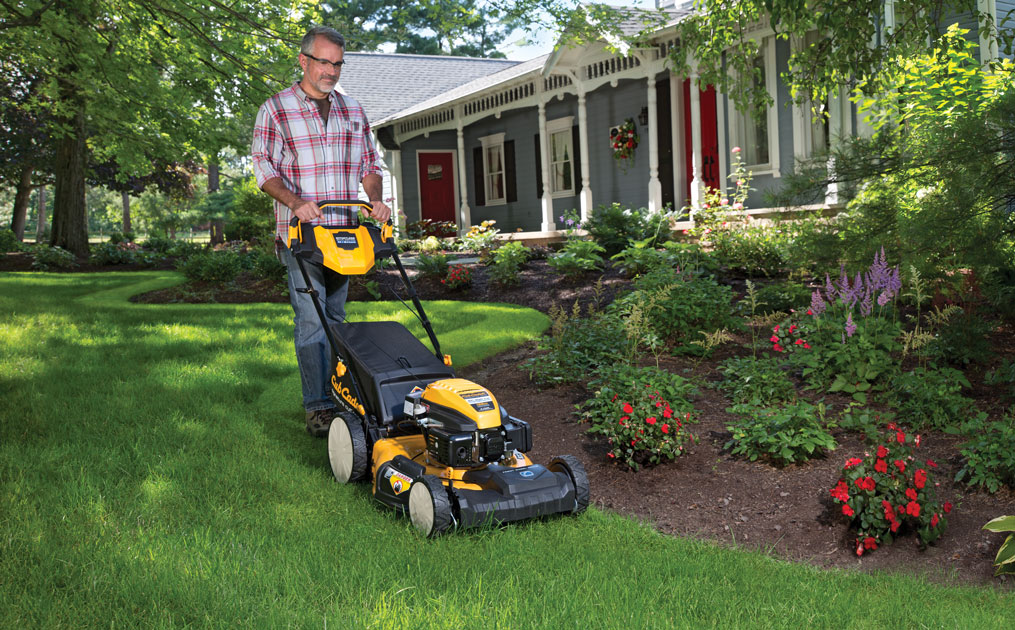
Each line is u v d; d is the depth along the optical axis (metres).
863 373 6.80
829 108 13.41
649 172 18.45
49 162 38.94
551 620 3.05
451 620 3.00
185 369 7.88
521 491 4.25
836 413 6.48
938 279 7.63
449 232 26.03
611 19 10.95
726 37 9.53
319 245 5.13
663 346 8.51
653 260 11.64
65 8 11.29
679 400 6.32
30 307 13.02
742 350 8.38
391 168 26.61
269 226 31.28
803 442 5.55
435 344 5.30
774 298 9.48
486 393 4.42
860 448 5.79
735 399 6.84
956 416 6.02
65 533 3.81
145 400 6.64
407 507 4.35
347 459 4.89
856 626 3.24
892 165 7.49
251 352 8.95
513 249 13.48
